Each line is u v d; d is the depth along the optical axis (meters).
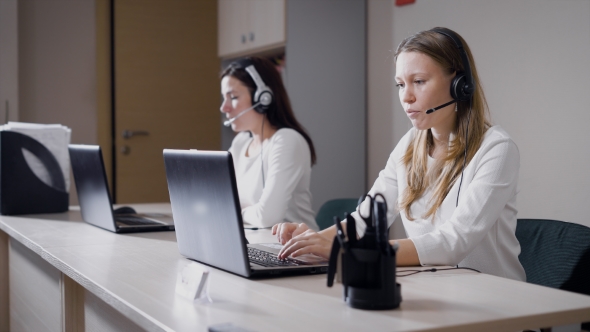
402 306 0.99
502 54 2.77
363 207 1.79
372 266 0.97
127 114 4.50
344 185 3.53
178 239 1.45
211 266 1.33
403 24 3.29
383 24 3.43
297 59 3.47
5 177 2.38
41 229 1.98
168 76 4.65
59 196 2.50
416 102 1.53
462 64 1.51
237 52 3.97
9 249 2.37
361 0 3.54
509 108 2.75
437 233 1.39
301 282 1.18
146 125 4.57
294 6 3.47
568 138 2.49
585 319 0.98
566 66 2.49
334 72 3.53
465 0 2.94
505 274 1.54
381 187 1.82
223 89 2.54
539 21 2.60
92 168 1.95
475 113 1.56
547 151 2.59
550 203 2.58
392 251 0.97
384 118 3.44
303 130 2.52
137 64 4.52
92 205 2.02
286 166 2.30
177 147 4.69
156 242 1.70
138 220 2.13
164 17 4.62
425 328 0.86
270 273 1.21
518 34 2.70
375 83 3.50
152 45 4.58
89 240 1.74
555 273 1.51
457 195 1.54
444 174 1.57
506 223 1.54
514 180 1.48
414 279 1.21
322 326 0.87
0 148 2.37
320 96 3.50
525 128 2.68
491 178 1.45
